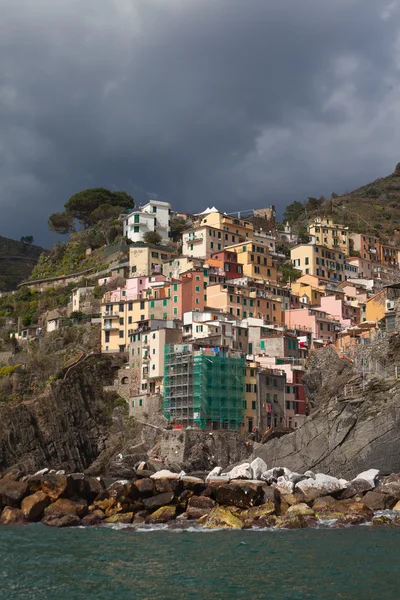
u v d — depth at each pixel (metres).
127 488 70.88
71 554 53.34
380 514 68.31
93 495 73.50
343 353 128.25
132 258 191.00
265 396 142.00
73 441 136.00
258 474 81.50
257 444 132.88
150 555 52.69
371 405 91.31
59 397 139.62
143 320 154.25
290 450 97.94
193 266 178.50
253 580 45.56
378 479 80.31
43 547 55.78
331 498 71.31
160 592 43.47
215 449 128.62
